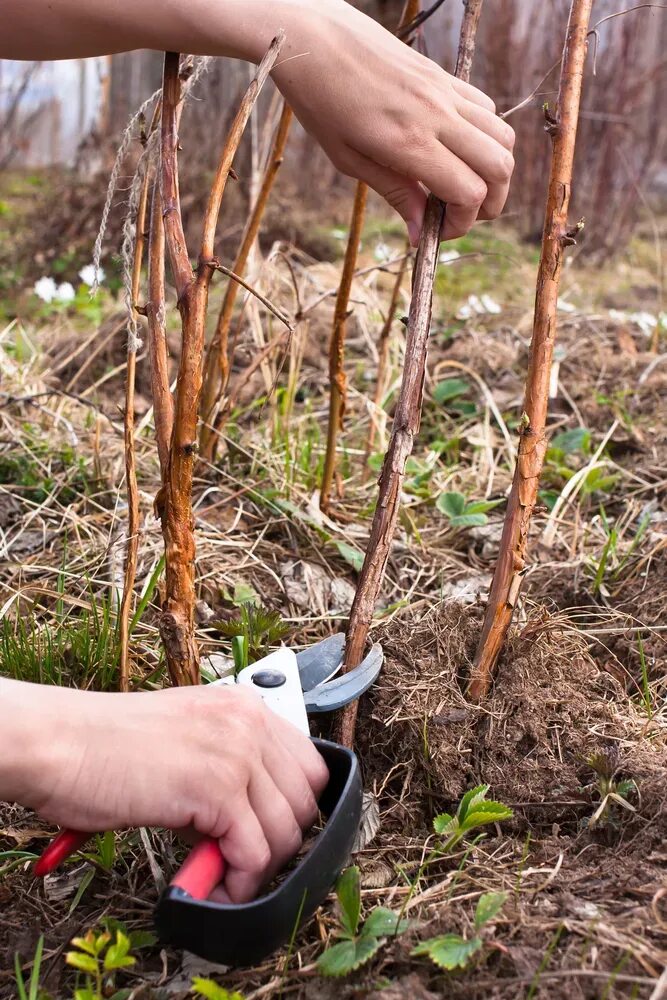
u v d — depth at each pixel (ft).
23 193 19.24
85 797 2.95
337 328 5.78
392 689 4.21
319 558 5.88
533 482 4.09
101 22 3.57
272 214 14.26
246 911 2.84
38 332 10.37
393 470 3.93
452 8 18.08
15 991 3.22
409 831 3.89
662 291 13.82
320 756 3.34
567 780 3.89
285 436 6.93
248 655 4.68
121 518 6.02
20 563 5.65
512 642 4.34
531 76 16.70
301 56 3.58
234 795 3.00
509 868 3.60
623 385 8.50
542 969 3.05
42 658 4.74
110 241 12.81
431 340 9.59
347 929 3.25
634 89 15.64
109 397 8.47
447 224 3.99
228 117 14.80
